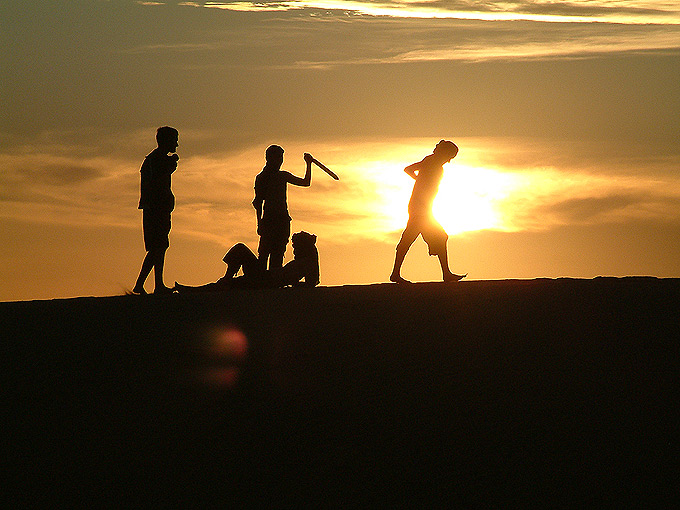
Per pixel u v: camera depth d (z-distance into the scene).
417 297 37.25
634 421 25.86
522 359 29.72
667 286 38.22
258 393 27.88
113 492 23.59
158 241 44.41
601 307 34.66
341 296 37.94
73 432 26.11
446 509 22.72
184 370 29.59
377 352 30.52
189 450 25.11
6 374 29.70
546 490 23.23
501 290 38.16
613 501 22.83
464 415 26.28
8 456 25.14
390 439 25.27
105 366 30.09
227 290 44.00
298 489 23.48
